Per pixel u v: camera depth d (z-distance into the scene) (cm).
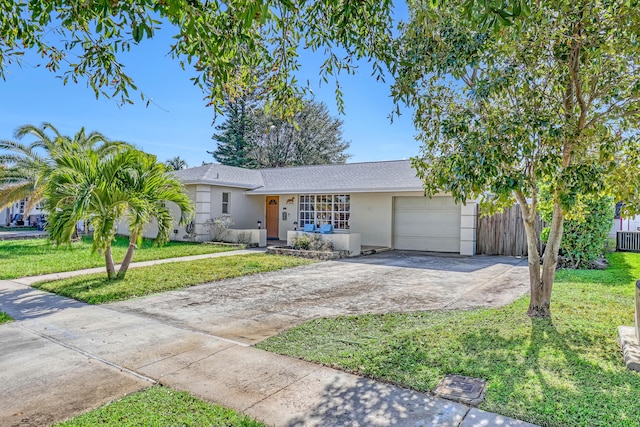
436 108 508
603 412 289
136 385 346
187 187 1684
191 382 352
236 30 318
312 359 405
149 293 723
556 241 545
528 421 281
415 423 281
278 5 332
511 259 1242
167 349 435
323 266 1086
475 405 305
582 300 627
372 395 325
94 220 770
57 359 405
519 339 449
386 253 1416
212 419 288
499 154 411
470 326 506
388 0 320
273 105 472
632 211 478
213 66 330
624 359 385
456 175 442
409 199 1520
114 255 1202
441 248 1454
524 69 439
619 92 455
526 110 423
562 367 370
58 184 754
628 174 480
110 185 775
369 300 679
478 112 465
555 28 439
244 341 463
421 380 351
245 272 945
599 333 466
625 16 406
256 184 1866
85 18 335
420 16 368
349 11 327
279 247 1399
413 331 492
